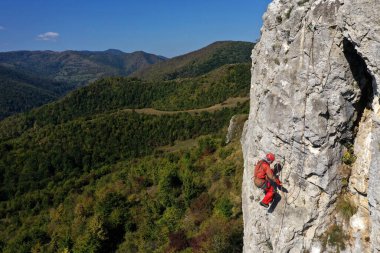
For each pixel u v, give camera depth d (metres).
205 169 52.94
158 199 50.44
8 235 68.25
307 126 10.38
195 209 41.34
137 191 60.25
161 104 170.88
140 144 112.94
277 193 11.62
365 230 10.01
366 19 8.20
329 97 9.98
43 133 119.00
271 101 11.47
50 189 87.00
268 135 11.68
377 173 8.55
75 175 97.44
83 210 58.53
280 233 11.42
